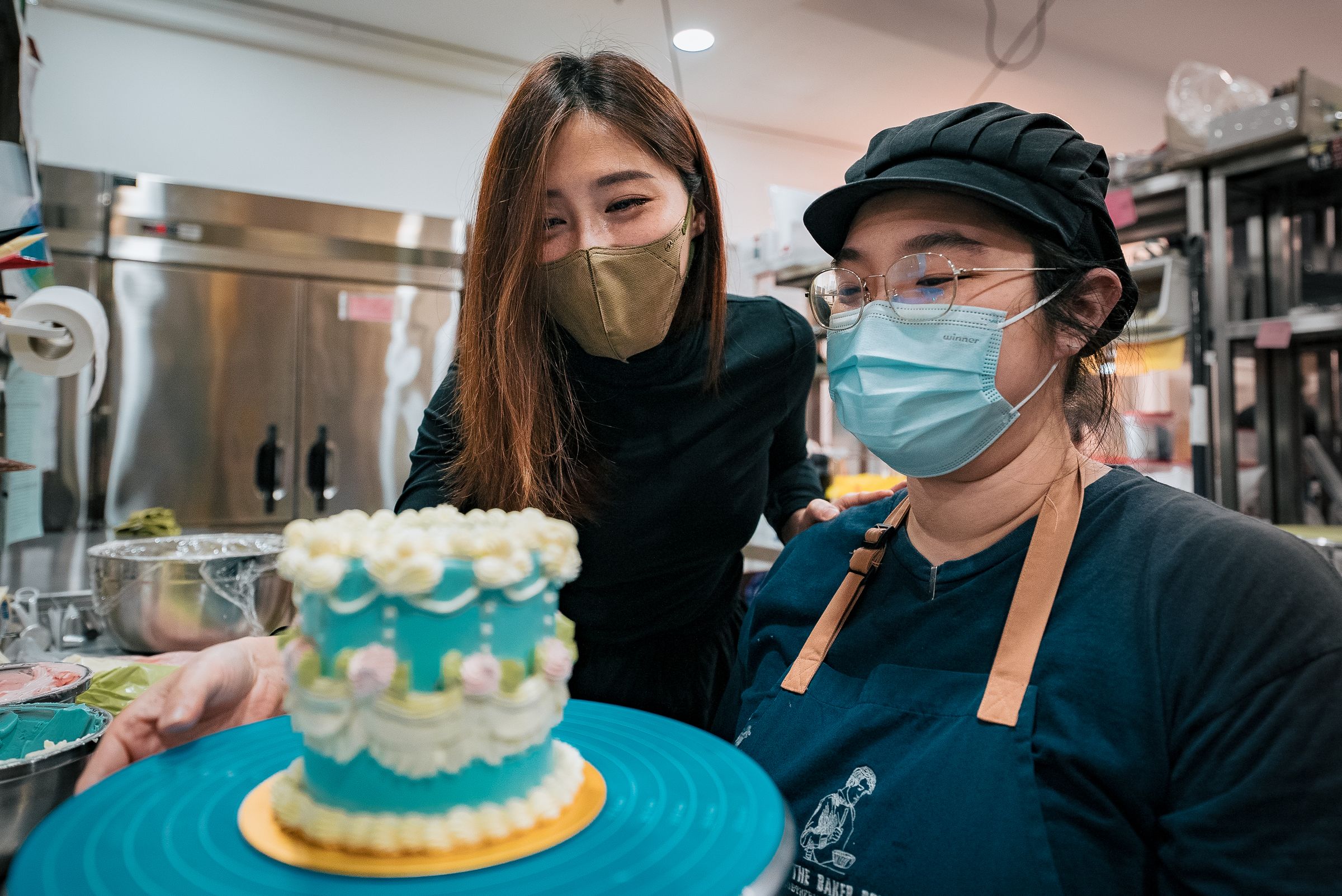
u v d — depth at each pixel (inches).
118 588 51.3
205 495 141.6
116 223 130.3
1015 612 30.5
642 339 43.1
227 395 141.8
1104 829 26.8
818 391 154.0
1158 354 102.5
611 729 30.7
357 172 158.4
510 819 23.3
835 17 142.8
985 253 32.2
